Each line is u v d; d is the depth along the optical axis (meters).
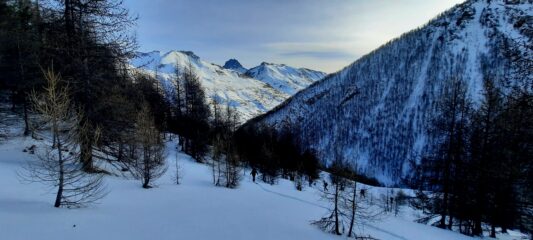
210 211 15.55
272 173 46.34
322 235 14.41
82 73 17.72
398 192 54.66
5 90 28.73
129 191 17.72
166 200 16.83
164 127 44.47
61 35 17.66
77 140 12.39
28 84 21.25
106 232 9.84
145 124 21.11
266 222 14.91
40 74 19.44
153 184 21.16
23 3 25.70
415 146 161.25
